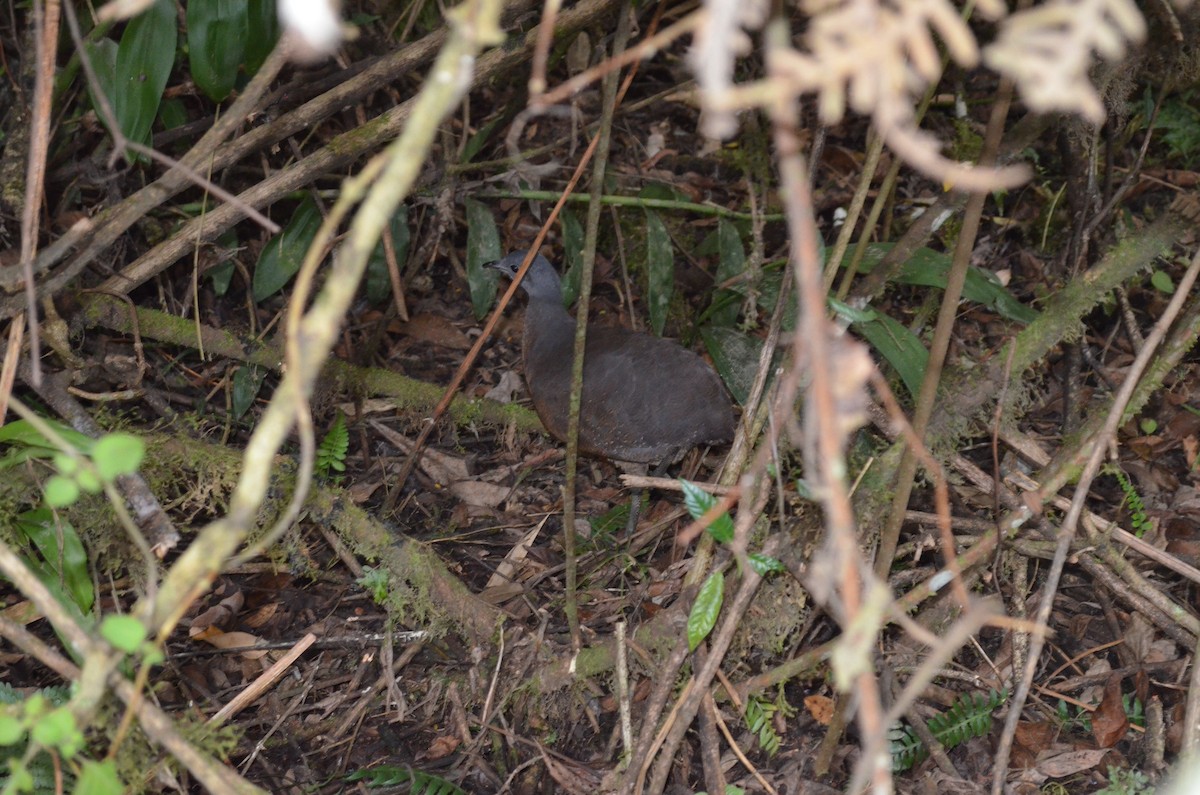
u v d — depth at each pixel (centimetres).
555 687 485
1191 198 525
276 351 605
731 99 164
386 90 701
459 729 488
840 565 189
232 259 664
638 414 577
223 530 222
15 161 530
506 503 624
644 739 428
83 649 273
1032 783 463
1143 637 514
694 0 773
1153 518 578
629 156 798
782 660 498
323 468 588
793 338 411
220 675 514
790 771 464
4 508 436
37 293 461
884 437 533
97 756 398
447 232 739
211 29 533
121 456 244
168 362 637
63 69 565
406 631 526
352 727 494
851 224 470
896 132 164
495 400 673
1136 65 536
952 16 162
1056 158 756
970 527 520
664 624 479
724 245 666
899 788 460
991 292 578
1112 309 677
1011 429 524
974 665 514
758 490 449
